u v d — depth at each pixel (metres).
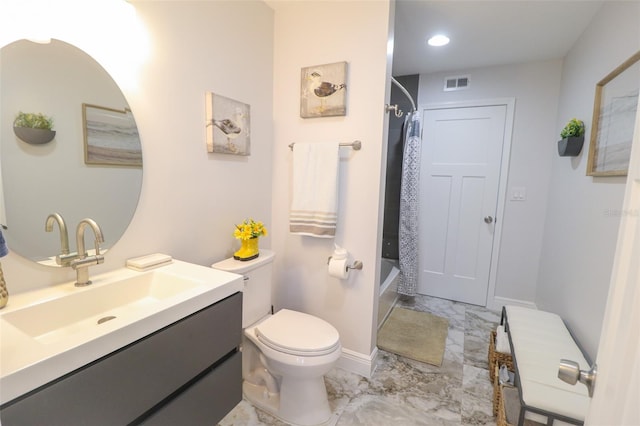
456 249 3.17
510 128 2.84
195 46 1.54
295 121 2.04
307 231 1.93
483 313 2.93
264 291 1.81
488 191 2.99
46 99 1.05
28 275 1.05
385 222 3.40
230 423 1.57
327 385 1.86
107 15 1.18
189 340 1.03
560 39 2.29
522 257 2.92
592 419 0.58
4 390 0.63
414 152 2.96
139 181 1.35
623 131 1.48
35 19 0.99
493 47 2.46
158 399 0.94
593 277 1.68
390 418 1.61
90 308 1.10
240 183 1.90
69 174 1.13
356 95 1.83
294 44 1.99
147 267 1.30
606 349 0.56
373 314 1.95
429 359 2.13
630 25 1.49
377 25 1.74
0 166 0.96
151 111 1.37
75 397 0.74
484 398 1.77
